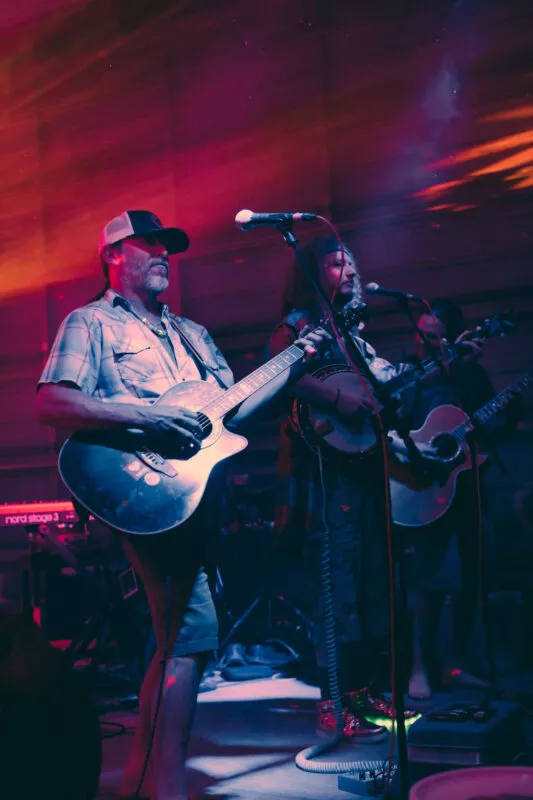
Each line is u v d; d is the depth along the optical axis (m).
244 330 6.22
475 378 3.84
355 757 2.70
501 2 5.43
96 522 4.17
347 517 2.84
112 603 3.93
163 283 2.56
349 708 2.92
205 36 6.45
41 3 7.04
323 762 2.66
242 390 2.43
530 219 5.31
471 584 3.66
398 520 3.28
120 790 2.34
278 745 2.98
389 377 3.07
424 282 5.57
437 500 3.32
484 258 5.41
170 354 2.53
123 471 2.24
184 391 2.40
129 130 6.77
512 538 5.06
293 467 2.95
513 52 5.40
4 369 7.23
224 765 2.76
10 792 1.30
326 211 5.93
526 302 5.30
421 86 5.66
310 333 2.57
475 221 5.45
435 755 2.31
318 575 2.86
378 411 2.31
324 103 5.97
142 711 2.32
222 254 6.29
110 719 3.53
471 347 3.08
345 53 5.91
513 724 2.56
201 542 2.33
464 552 3.63
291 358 2.54
